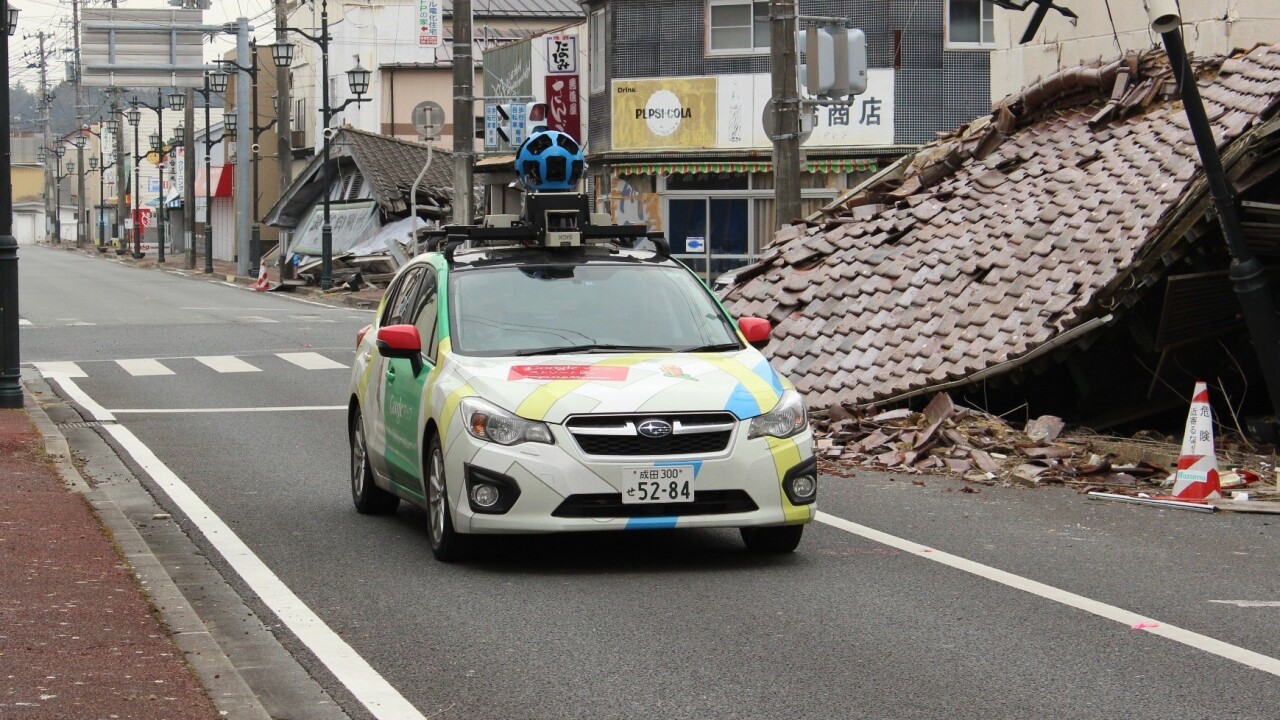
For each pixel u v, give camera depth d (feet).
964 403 71.72
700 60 177.78
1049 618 37.45
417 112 161.89
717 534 48.93
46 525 48.01
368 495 53.67
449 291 47.80
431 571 43.65
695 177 180.04
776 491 42.24
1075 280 67.87
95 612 36.17
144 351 129.29
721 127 177.78
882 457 64.49
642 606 38.93
